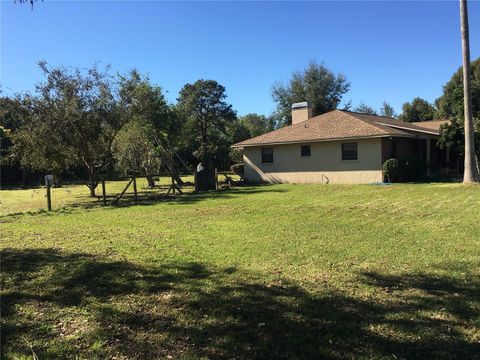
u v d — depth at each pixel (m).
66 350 3.96
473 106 23.62
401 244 7.76
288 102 54.53
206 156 54.38
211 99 75.38
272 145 26.78
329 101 53.50
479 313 4.62
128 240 8.80
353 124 24.52
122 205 16.03
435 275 5.93
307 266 6.48
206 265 6.67
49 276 6.28
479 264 6.36
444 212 11.41
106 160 21.69
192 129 72.56
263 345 4.00
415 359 3.71
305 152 25.55
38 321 4.64
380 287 5.50
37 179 35.84
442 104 45.25
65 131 18.55
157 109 49.53
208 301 5.14
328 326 4.38
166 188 25.38
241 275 6.11
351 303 4.98
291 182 26.17
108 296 5.39
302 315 4.67
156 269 6.51
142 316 4.73
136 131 25.14
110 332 4.33
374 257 6.91
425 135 26.06
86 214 13.50
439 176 26.23
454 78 42.91
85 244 8.52
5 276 6.31
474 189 17.25
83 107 18.80
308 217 11.27
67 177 35.97
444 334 4.15
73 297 5.38
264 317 4.64
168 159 27.36
